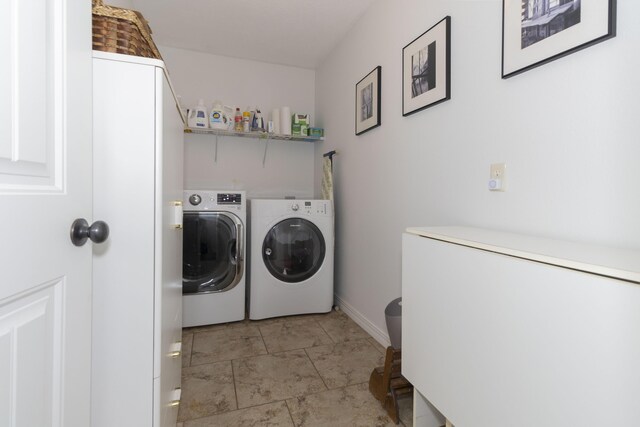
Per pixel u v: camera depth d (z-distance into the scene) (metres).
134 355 0.90
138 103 0.87
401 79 1.86
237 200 2.45
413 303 1.21
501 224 1.22
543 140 1.06
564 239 0.99
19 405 0.54
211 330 2.33
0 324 0.50
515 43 1.14
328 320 2.51
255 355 1.96
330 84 2.93
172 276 1.19
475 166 1.34
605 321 0.60
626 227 0.84
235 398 1.54
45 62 0.61
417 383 1.19
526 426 0.75
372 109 2.15
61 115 0.66
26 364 0.56
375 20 2.15
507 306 0.80
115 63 0.85
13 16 0.52
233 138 3.09
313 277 2.58
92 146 0.83
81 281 0.75
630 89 0.84
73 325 0.71
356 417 1.42
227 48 2.87
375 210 2.15
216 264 2.44
